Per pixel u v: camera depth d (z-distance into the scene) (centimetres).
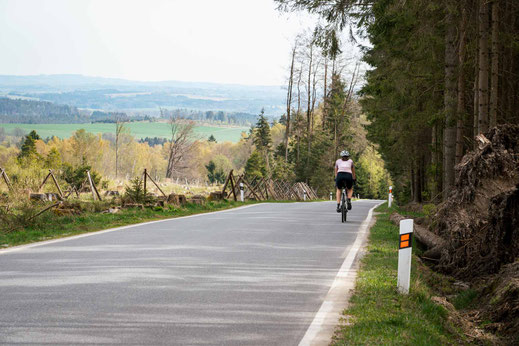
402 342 553
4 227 1455
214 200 3047
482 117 1755
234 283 829
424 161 4128
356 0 1766
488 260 1095
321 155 8225
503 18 1928
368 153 9975
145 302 704
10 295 729
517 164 1093
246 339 562
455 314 793
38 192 2477
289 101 7838
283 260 1043
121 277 857
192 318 635
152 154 13925
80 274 877
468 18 1939
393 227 1639
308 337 571
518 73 2123
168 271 912
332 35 1786
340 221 1894
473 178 1126
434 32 1931
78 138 8838
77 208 1873
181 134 8638
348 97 7912
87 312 652
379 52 2236
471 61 2059
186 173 9950
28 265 952
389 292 776
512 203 1069
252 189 3869
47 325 596
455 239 1171
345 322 631
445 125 2128
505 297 816
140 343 543
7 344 531
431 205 1977
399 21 1767
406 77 2139
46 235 1383
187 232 1474
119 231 1494
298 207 2842
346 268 970
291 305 704
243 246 1217
